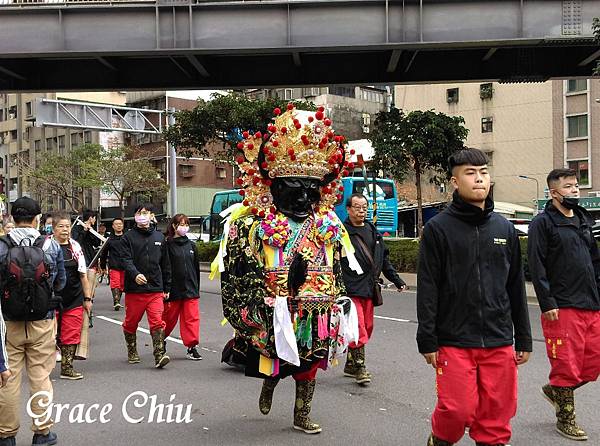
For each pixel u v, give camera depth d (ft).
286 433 18.10
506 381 13.24
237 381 24.56
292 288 17.17
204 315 43.86
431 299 13.30
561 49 54.13
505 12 47.65
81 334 26.05
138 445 17.35
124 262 26.81
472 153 13.47
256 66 57.06
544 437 17.29
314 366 17.83
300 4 48.47
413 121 70.23
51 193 146.72
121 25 49.37
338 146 18.25
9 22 49.37
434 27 47.91
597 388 22.15
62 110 72.49
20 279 16.65
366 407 20.62
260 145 17.90
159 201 152.87
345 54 56.08
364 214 23.63
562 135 131.85
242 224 17.49
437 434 13.55
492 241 13.41
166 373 26.11
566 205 17.51
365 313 23.77
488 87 142.41
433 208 137.59
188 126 79.77
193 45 49.11
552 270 17.48
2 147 199.52
